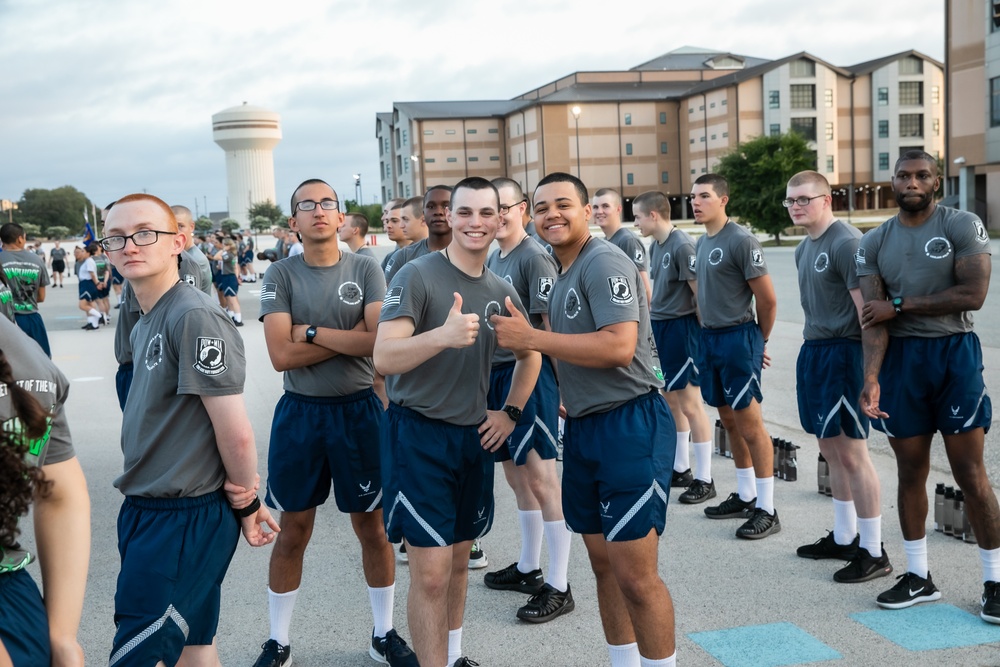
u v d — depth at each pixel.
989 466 6.02
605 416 3.19
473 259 3.36
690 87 76.06
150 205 2.78
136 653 2.64
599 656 3.70
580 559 4.93
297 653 3.81
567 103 70.38
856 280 4.32
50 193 108.88
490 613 4.19
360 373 3.81
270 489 3.73
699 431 5.88
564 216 3.23
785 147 45.41
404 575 4.74
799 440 7.31
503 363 4.48
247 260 33.16
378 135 88.75
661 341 6.14
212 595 2.82
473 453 3.38
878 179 69.19
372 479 3.74
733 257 5.25
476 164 76.50
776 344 12.23
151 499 2.77
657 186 73.19
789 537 5.07
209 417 2.77
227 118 100.81
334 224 3.84
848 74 67.38
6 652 1.72
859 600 4.14
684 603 4.16
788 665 3.50
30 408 1.72
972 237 3.86
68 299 26.14
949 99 40.34
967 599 4.08
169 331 2.72
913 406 4.01
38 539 1.97
